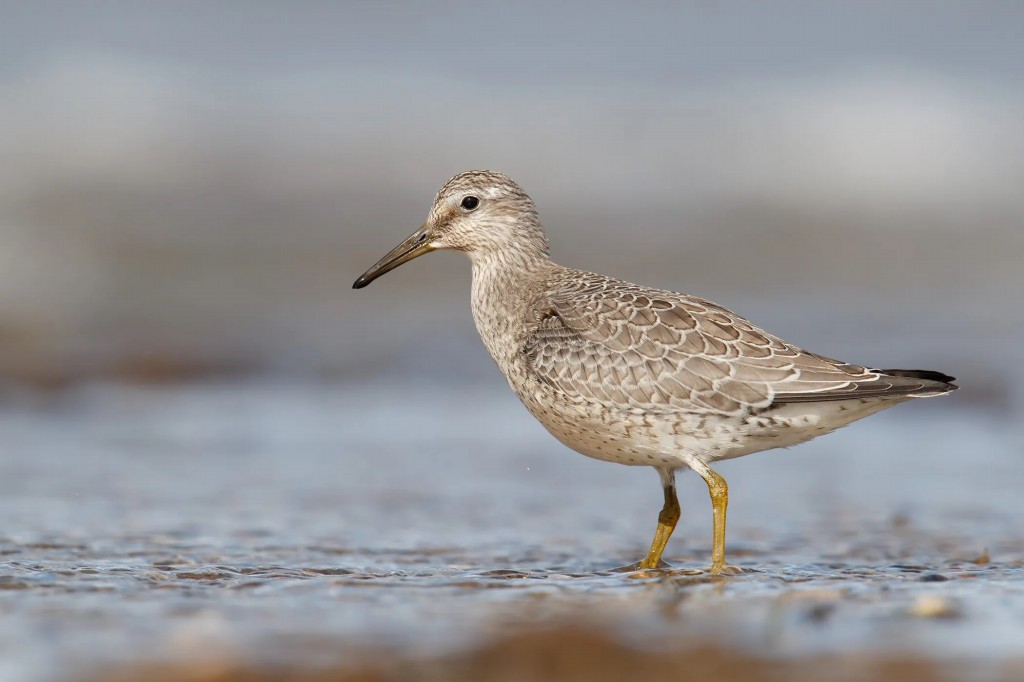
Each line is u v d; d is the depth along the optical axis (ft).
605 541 31.73
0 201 73.26
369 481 38.99
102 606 22.03
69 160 78.18
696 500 37.27
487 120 88.79
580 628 20.35
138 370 54.95
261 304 65.62
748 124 90.02
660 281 70.44
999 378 51.88
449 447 44.32
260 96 91.15
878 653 18.92
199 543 29.89
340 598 22.81
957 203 81.76
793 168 84.53
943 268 73.36
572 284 30.27
